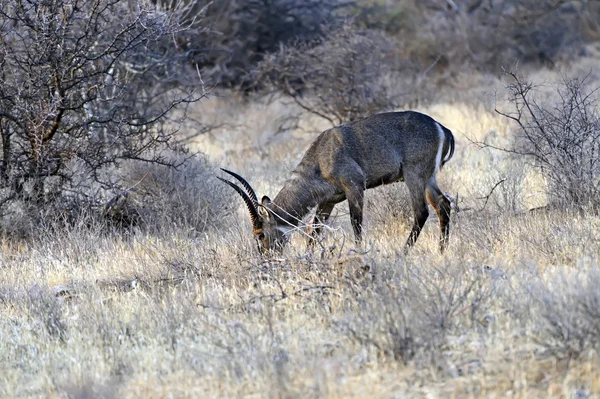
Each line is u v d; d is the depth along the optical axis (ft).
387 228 106.83
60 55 113.29
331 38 187.32
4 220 117.50
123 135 116.67
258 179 146.20
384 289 71.97
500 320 67.05
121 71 158.61
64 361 70.38
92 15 116.06
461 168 137.08
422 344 63.21
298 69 189.57
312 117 201.36
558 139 103.81
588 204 97.81
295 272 82.17
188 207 118.21
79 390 62.39
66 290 91.91
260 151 182.70
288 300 76.79
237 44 233.55
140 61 161.79
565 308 63.87
